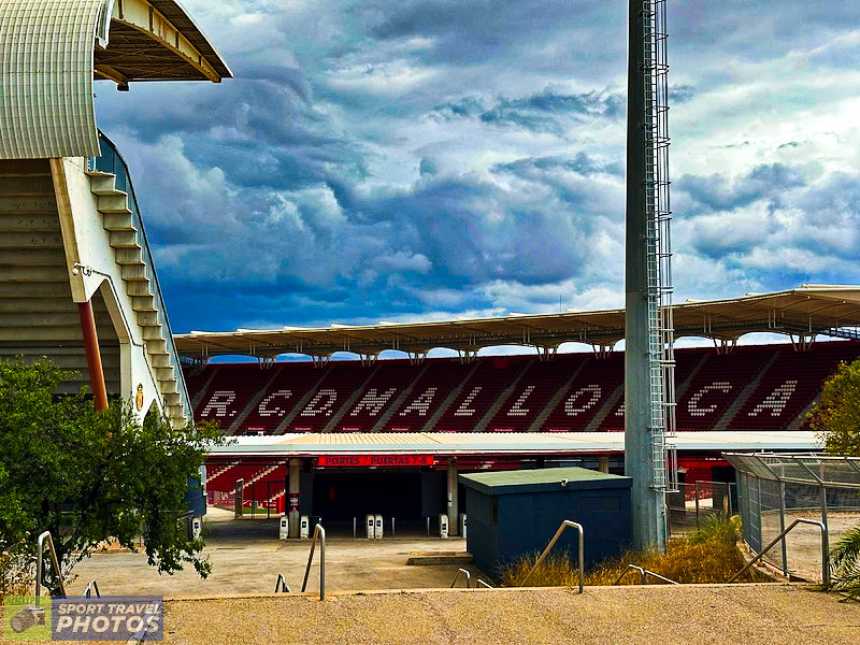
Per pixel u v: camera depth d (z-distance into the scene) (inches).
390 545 1460.4
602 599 499.2
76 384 1477.6
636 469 1068.5
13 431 649.0
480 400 3011.8
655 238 1131.3
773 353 2783.0
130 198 1291.8
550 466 1823.3
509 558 963.3
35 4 1089.4
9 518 588.7
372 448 1601.9
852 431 1213.1
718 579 730.2
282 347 3302.2
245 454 1593.3
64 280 1278.3
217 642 416.2
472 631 434.3
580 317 2573.8
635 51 1149.7
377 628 438.9
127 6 1197.7
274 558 1279.5
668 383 1152.2
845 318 2549.2
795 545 799.1
